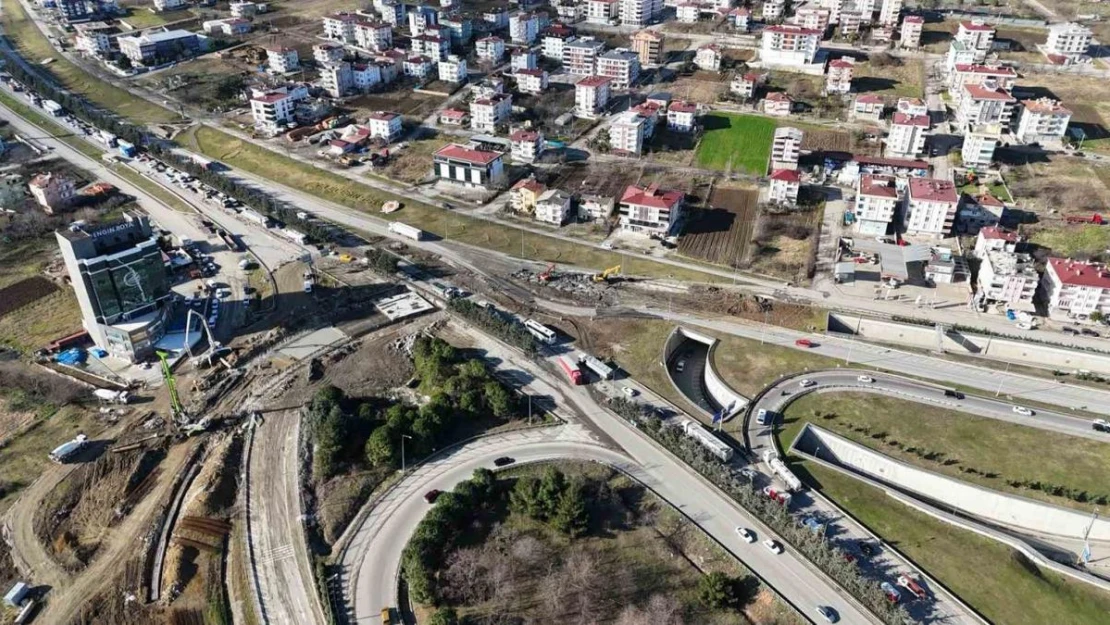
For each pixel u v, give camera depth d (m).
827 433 161.38
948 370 182.12
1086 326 197.88
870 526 140.75
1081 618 124.75
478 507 144.38
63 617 125.38
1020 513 146.62
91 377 181.38
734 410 168.50
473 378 175.38
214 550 136.38
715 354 188.25
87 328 193.25
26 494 148.25
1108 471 151.38
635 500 146.12
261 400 173.12
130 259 182.38
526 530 140.62
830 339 194.25
